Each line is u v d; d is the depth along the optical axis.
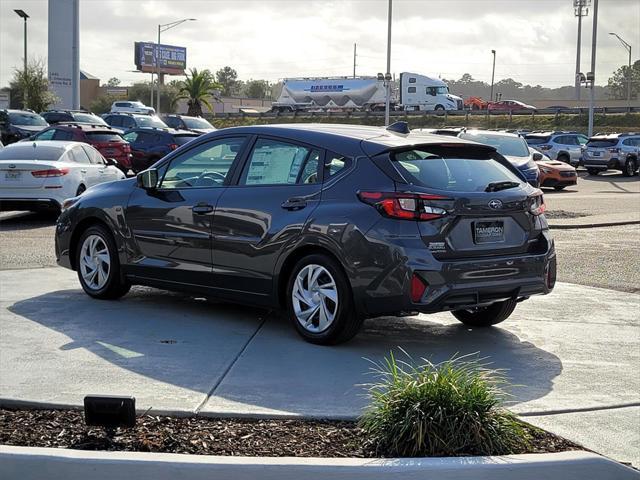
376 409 4.83
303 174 7.20
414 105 71.25
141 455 4.41
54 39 49.00
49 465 4.37
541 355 6.94
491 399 4.76
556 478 4.38
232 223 7.50
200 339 7.17
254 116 75.75
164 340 7.11
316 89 73.56
